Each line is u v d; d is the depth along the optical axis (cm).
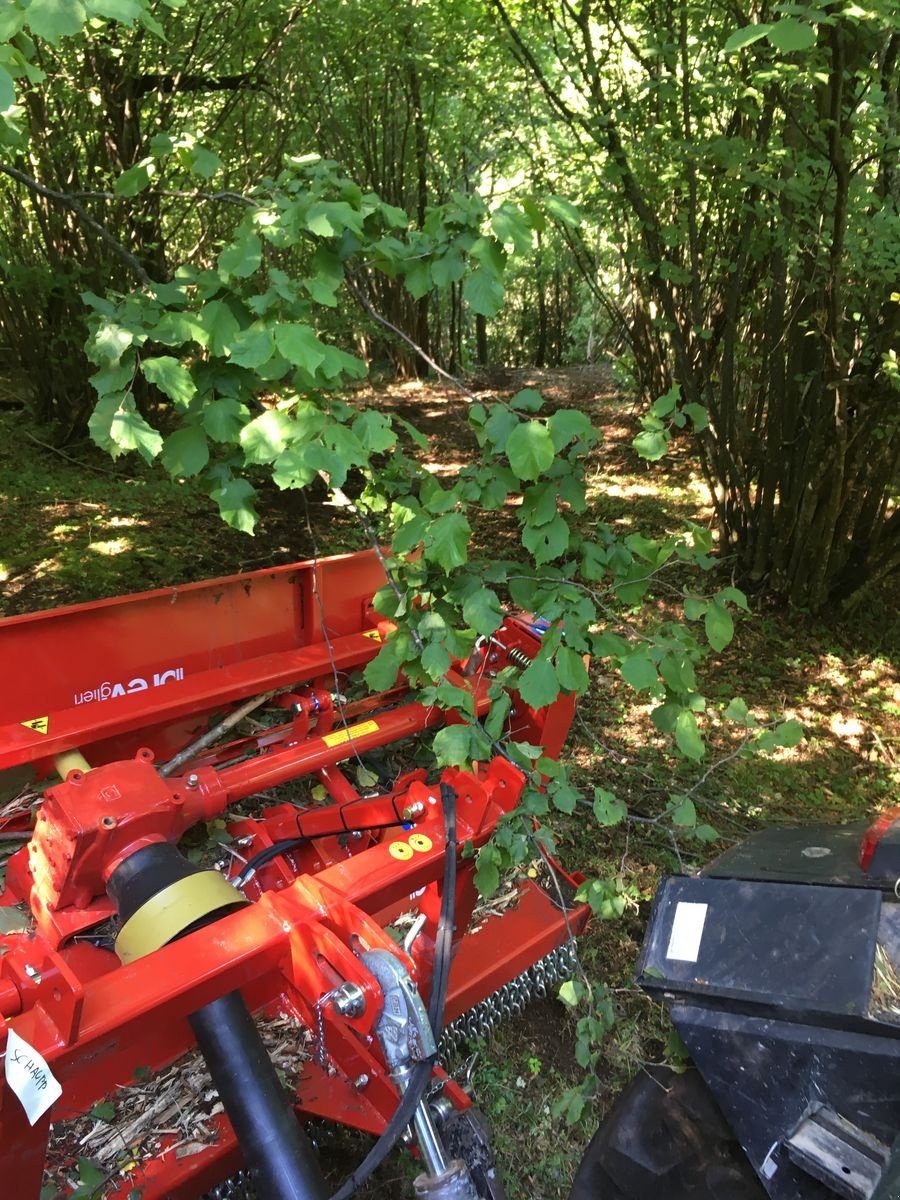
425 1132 153
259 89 689
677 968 166
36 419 753
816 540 500
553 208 173
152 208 641
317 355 157
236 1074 166
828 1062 146
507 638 297
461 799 220
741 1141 163
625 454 788
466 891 219
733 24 411
